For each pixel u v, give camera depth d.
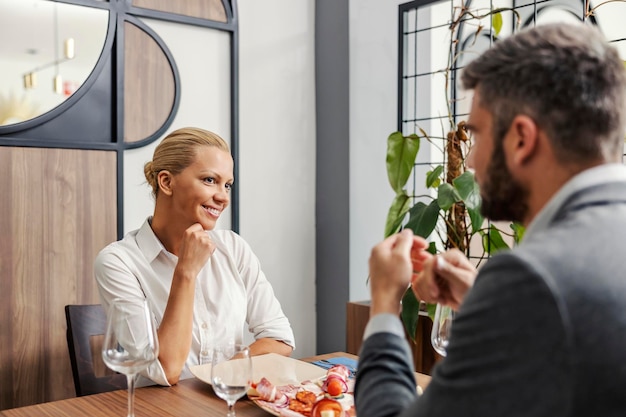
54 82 2.54
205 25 2.94
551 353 0.64
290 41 3.27
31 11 2.48
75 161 2.58
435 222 2.42
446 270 1.00
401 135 2.61
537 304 0.65
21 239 2.46
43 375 2.51
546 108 0.75
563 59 0.75
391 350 0.89
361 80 3.21
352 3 3.17
